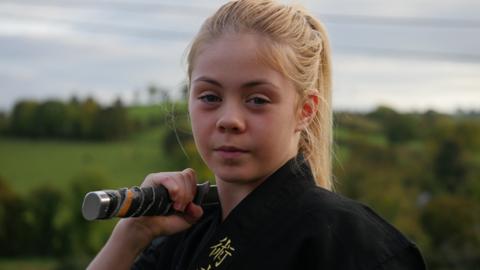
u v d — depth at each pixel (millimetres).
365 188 35688
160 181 1955
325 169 2059
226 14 1863
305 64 1887
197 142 1843
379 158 38750
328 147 2070
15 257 40188
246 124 1785
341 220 1747
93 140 58781
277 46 1812
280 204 1856
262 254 1811
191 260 1978
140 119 59906
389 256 1709
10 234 40250
